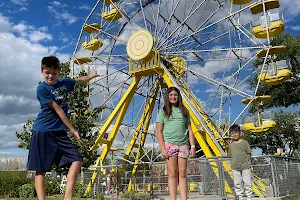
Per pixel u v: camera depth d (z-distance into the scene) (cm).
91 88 1861
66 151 372
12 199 1135
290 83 2570
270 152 4084
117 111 2048
